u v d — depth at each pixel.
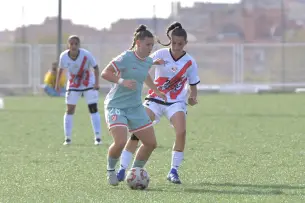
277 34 95.38
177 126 19.58
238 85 76.62
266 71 77.38
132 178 18.16
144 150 18.89
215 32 93.38
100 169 22.08
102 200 16.62
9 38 87.75
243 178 20.14
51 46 75.88
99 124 29.98
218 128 36.66
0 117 45.03
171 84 19.77
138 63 18.28
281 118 43.06
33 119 43.41
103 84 74.06
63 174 21.05
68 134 29.91
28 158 25.05
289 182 19.39
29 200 16.80
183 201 16.39
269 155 25.34
